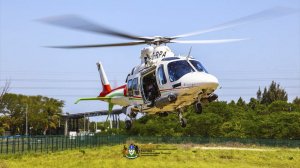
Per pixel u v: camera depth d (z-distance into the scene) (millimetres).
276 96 138125
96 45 20781
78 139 60688
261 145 81250
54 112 122625
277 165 45844
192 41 22656
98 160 42438
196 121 92688
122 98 26109
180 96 20938
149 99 22750
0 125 108250
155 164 39844
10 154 43750
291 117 87250
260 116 98250
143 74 23062
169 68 21234
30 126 117438
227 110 101750
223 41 21672
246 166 42312
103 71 35250
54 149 52844
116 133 105250
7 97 111875
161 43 23438
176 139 88125
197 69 20875
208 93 20891
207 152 59906
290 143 78312
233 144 82062
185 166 38938
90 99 28266
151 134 98000
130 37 21672
